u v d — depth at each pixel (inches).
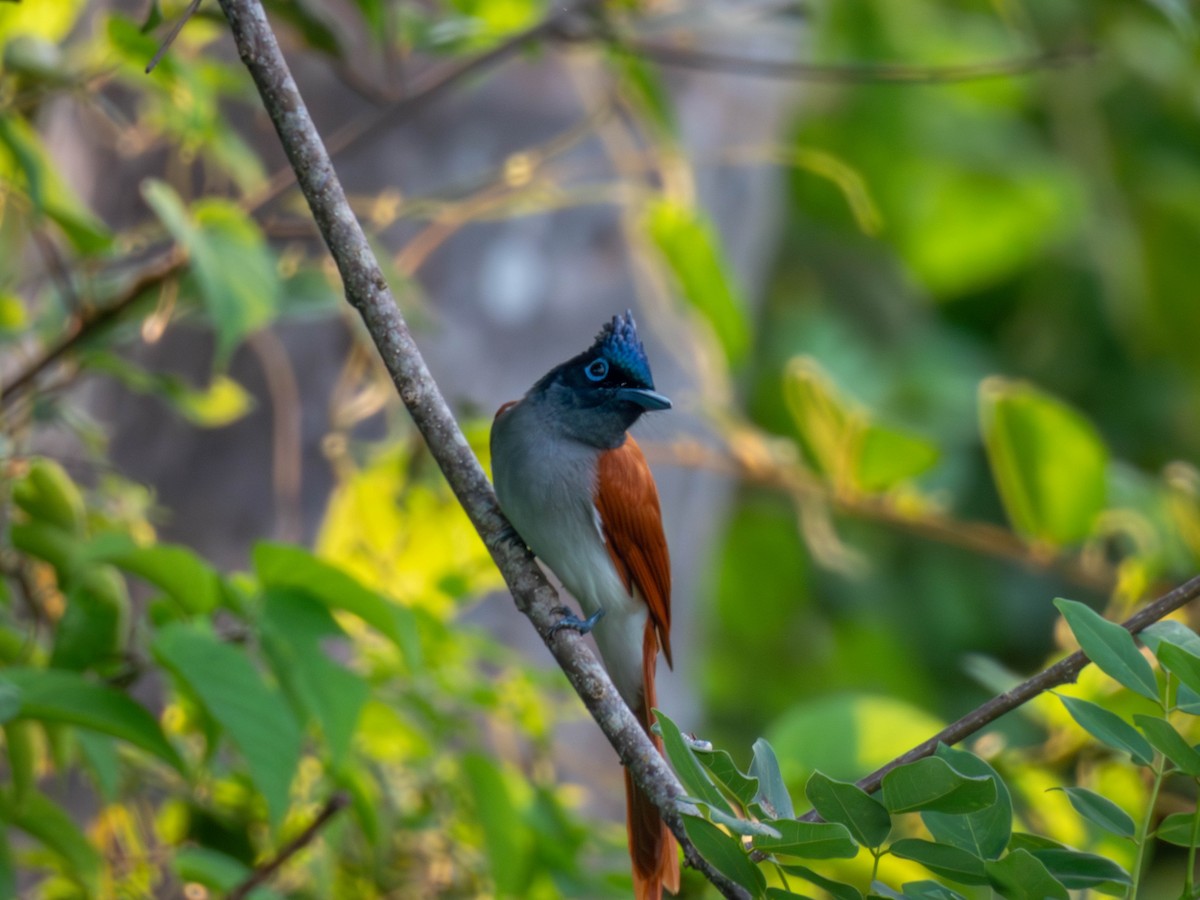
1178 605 184.7
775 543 721.6
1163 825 171.6
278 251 377.4
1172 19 313.7
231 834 296.8
